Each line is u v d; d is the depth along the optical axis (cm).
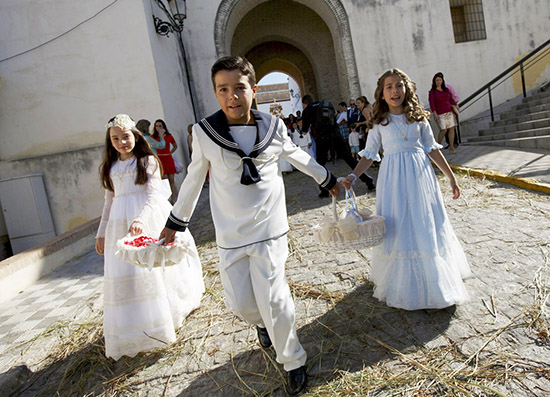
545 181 461
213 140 169
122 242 196
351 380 183
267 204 175
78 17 760
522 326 203
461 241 338
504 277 260
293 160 192
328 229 213
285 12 1588
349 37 1242
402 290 230
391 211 235
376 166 860
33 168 765
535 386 161
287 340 178
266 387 191
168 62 920
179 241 191
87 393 211
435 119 827
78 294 367
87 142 779
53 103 769
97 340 264
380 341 211
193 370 216
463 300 227
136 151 254
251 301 177
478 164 648
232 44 1606
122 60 769
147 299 234
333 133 611
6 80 760
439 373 178
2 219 757
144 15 765
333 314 250
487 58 1305
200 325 264
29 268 425
